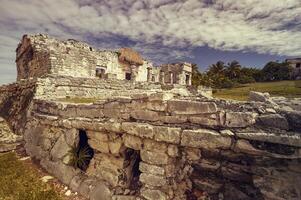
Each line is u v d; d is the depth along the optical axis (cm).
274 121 404
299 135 371
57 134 841
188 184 483
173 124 509
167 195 500
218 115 448
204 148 451
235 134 412
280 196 373
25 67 2098
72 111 792
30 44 1794
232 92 3256
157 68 3488
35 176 763
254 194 407
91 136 700
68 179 717
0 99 1739
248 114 420
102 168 663
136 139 566
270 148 381
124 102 618
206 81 5059
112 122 623
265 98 560
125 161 627
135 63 3050
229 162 435
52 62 1594
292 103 514
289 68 5097
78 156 738
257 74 5691
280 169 380
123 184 609
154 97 542
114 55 2727
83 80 1356
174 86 2019
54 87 1193
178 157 500
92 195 632
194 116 480
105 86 1488
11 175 740
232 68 6131
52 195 635
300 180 361
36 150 923
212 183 451
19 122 1162
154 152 529
